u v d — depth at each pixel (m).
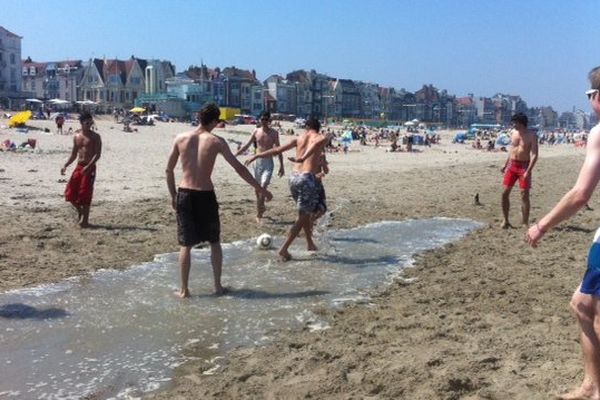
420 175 23.48
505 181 11.37
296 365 4.87
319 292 7.06
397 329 5.73
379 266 8.34
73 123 57.47
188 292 6.86
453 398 4.24
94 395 4.41
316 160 8.48
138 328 5.80
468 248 9.53
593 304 3.59
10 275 7.45
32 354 5.15
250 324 5.96
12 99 95.56
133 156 26.91
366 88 179.62
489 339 5.35
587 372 3.99
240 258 8.66
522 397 4.20
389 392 4.34
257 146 11.20
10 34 102.88
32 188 14.74
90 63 115.12
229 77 129.00
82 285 7.17
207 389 4.48
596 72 3.45
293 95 149.12
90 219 11.12
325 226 11.45
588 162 3.40
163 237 9.84
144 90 117.88
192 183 6.71
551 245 9.71
